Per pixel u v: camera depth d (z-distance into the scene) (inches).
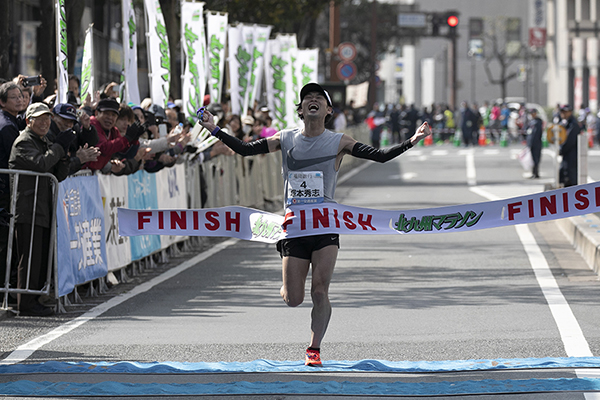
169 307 603.5
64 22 689.0
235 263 816.9
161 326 539.2
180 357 459.8
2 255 599.8
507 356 449.4
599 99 4645.7
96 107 696.4
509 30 6127.0
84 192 648.4
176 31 1259.8
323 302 420.2
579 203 442.9
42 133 588.7
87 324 549.3
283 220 423.2
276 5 1676.9
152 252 797.2
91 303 627.8
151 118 801.6
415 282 692.1
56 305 595.5
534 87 6417.3
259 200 1310.3
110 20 2023.9
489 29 6289.4
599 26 4815.5
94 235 662.5
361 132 2472.9
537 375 405.4
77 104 764.0
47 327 546.6
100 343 493.7
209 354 465.1
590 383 382.3
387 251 879.1
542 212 445.1
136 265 781.9
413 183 1696.6
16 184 579.5
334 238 421.7
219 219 445.1
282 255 428.5
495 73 6461.6
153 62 963.3
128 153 706.8
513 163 2158.0
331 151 418.9
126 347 483.2
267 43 1430.9
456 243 932.0
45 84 697.0
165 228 447.8
